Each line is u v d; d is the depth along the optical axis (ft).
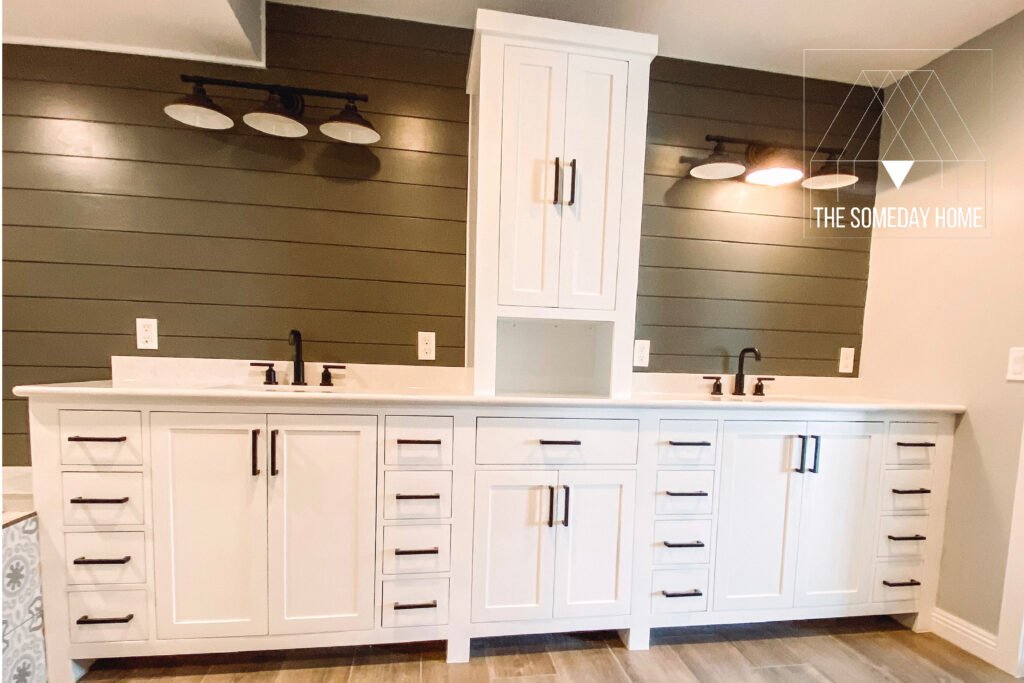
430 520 5.05
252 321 6.02
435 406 4.99
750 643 5.73
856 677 5.14
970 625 5.65
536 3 5.68
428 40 6.16
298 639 4.92
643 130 5.47
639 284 6.79
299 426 4.82
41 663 4.53
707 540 5.57
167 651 4.74
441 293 6.33
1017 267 5.41
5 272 5.64
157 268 5.85
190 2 4.92
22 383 5.74
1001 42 5.64
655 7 5.71
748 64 6.84
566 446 5.25
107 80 5.69
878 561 5.94
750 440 5.62
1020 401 5.32
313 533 4.90
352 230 6.15
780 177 6.63
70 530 4.56
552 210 5.36
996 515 5.48
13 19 5.17
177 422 4.65
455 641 5.15
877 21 5.82
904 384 6.69
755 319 7.10
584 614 5.36
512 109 5.20
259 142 5.94
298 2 5.85
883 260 7.07
